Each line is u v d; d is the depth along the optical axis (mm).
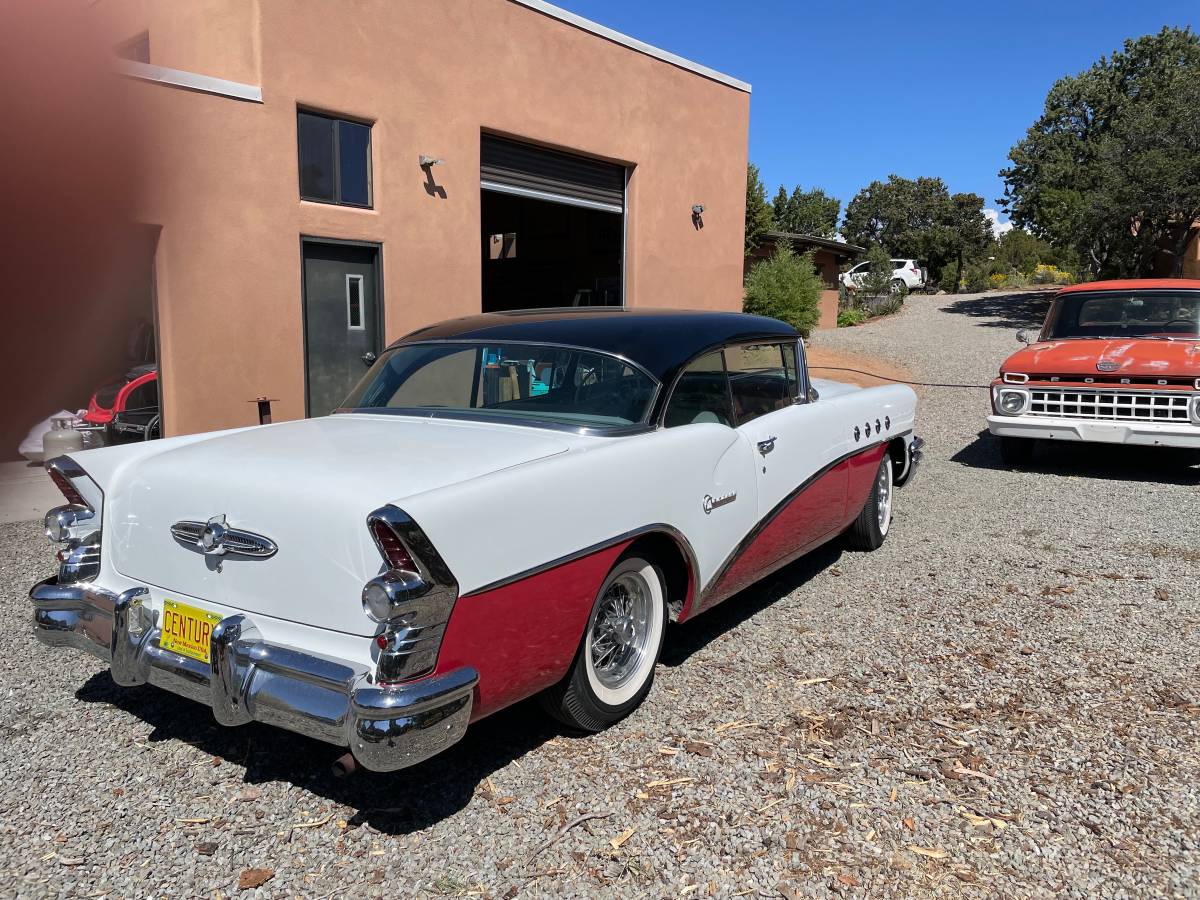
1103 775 2916
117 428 8055
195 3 7492
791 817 2686
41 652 3998
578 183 10969
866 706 3428
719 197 13094
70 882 2398
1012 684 3621
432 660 2436
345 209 8156
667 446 3350
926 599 4684
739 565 3930
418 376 3877
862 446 5094
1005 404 7953
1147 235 23297
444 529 2424
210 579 2787
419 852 2537
